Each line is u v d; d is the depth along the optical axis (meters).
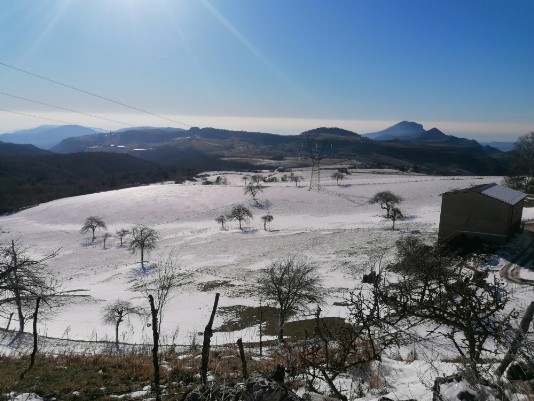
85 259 70.56
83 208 106.62
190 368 10.87
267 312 37.22
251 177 143.00
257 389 4.08
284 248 63.31
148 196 114.00
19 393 8.74
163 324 35.06
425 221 74.19
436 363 7.95
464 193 47.06
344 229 73.25
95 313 39.72
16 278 14.03
